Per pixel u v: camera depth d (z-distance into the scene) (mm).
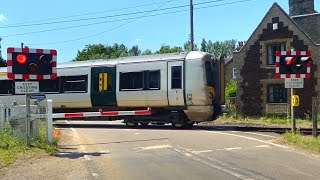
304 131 19906
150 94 22750
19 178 9367
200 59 21734
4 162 10961
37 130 14508
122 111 23359
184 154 12672
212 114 22266
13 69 12898
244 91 30922
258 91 30438
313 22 30734
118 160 11750
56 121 28281
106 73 24188
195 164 10977
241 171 9984
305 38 29062
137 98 23172
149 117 23219
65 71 25359
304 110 28812
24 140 14102
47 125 14484
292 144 14352
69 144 15484
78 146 14883
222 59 23266
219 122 28141
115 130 21734
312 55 28766
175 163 11172
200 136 17359
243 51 31062
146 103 23031
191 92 21766
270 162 11133
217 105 22703
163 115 22906
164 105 22609
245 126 23938
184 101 21984
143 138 17141
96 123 28500
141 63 23141
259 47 30531
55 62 13461
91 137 18031
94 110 24938
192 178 9297
